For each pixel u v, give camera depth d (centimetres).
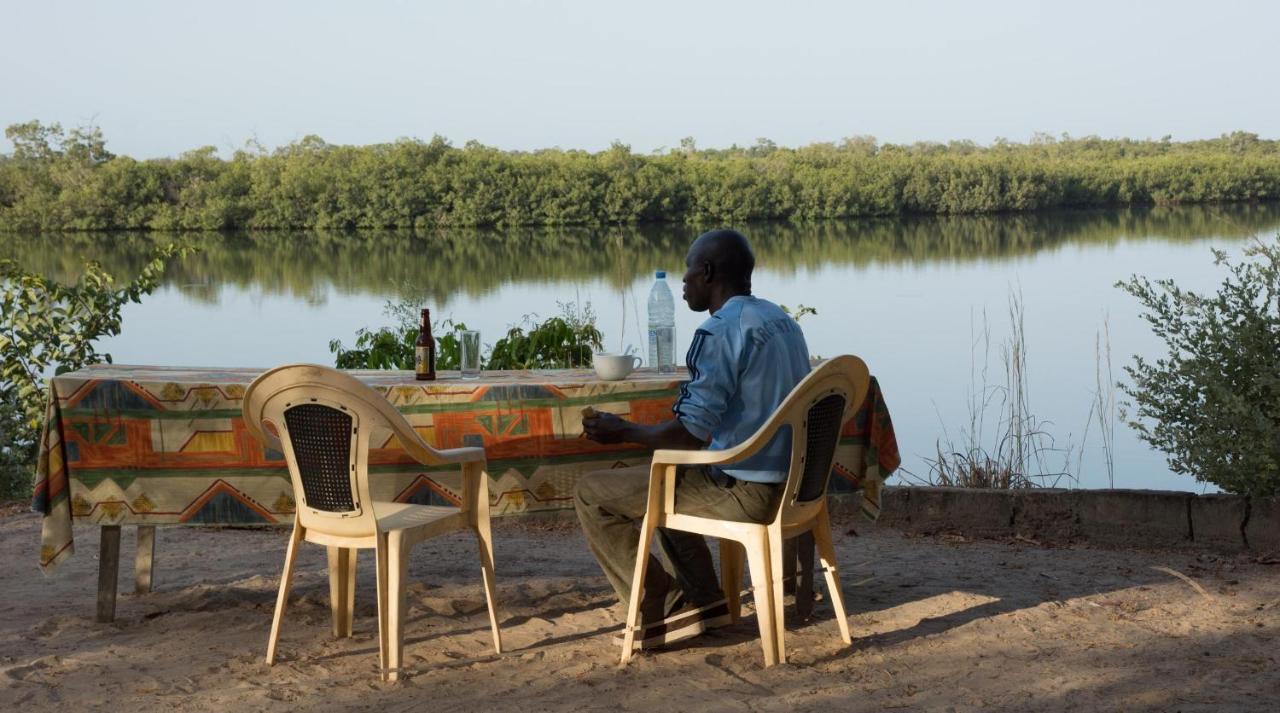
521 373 399
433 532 324
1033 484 593
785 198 5288
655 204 5241
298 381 303
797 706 289
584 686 305
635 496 333
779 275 2783
